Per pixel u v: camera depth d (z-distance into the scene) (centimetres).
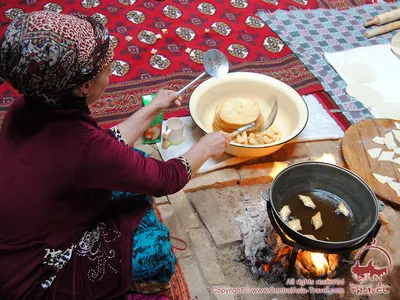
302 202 164
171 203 185
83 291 124
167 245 140
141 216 134
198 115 208
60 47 96
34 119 108
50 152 107
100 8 295
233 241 174
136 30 280
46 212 111
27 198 109
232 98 223
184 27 287
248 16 303
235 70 258
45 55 96
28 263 116
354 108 238
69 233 119
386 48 283
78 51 99
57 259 120
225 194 193
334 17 309
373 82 256
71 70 100
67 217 115
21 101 112
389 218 187
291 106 213
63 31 97
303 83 252
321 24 301
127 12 294
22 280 117
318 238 154
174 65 259
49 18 98
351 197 162
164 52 267
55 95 105
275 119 218
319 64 267
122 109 229
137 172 113
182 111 226
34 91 103
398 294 164
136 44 270
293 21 301
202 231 179
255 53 273
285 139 193
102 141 108
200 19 296
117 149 110
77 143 106
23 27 96
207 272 166
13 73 98
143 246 136
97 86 113
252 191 196
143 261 135
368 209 154
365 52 277
